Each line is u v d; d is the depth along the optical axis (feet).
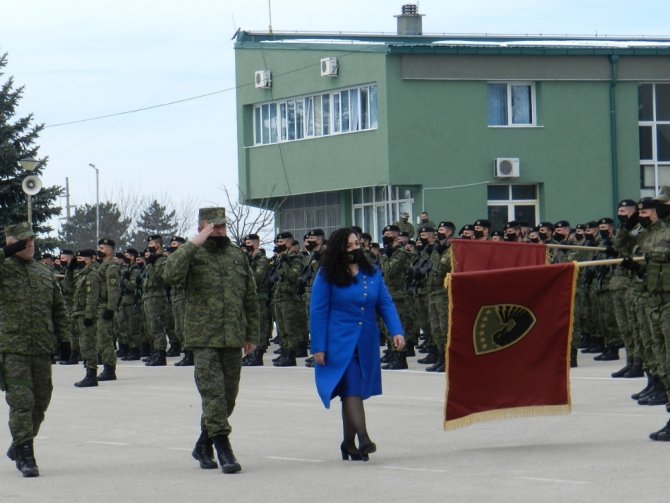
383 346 97.19
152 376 80.43
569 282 44.16
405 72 142.92
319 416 54.85
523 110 146.72
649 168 150.10
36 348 41.27
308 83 155.53
